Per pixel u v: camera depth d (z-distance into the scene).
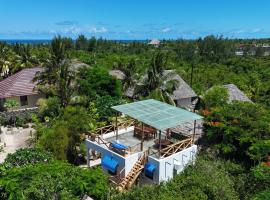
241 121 26.50
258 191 20.06
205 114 29.36
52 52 42.53
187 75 68.62
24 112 38.81
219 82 63.91
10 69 57.62
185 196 17.72
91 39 122.81
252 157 23.92
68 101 35.16
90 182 16.38
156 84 40.78
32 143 29.88
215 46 102.69
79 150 27.98
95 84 41.03
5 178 15.33
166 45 145.50
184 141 23.80
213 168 21.78
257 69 77.81
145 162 22.28
